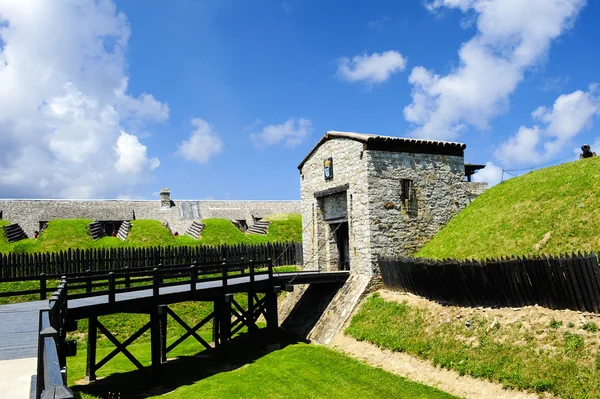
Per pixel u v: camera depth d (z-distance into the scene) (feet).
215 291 53.98
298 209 157.38
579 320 36.06
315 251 76.74
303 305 72.54
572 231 46.11
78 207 130.31
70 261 76.43
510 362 37.58
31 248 90.94
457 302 47.67
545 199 54.34
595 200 48.16
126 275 54.60
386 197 65.05
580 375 32.83
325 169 74.38
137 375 50.24
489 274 43.11
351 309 59.93
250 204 156.25
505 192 64.13
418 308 51.78
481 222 59.88
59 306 31.30
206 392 43.57
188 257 85.61
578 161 60.29
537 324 38.50
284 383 45.27
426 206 68.33
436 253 60.03
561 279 37.27
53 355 14.28
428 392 39.47
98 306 42.34
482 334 41.98
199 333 70.59
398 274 57.00
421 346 46.03
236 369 51.37
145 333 67.82
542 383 34.01
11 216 119.24
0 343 28.19
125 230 110.63
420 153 69.10
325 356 52.60
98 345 63.36
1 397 19.02
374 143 64.90
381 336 51.57
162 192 144.25
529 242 48.80
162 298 48.06
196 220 132.98
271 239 115.65
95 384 46.70
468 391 37.96
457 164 72.49
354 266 66.49
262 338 62.69
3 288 69.41
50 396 10.54
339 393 41.60
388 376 44.34
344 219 71.05
